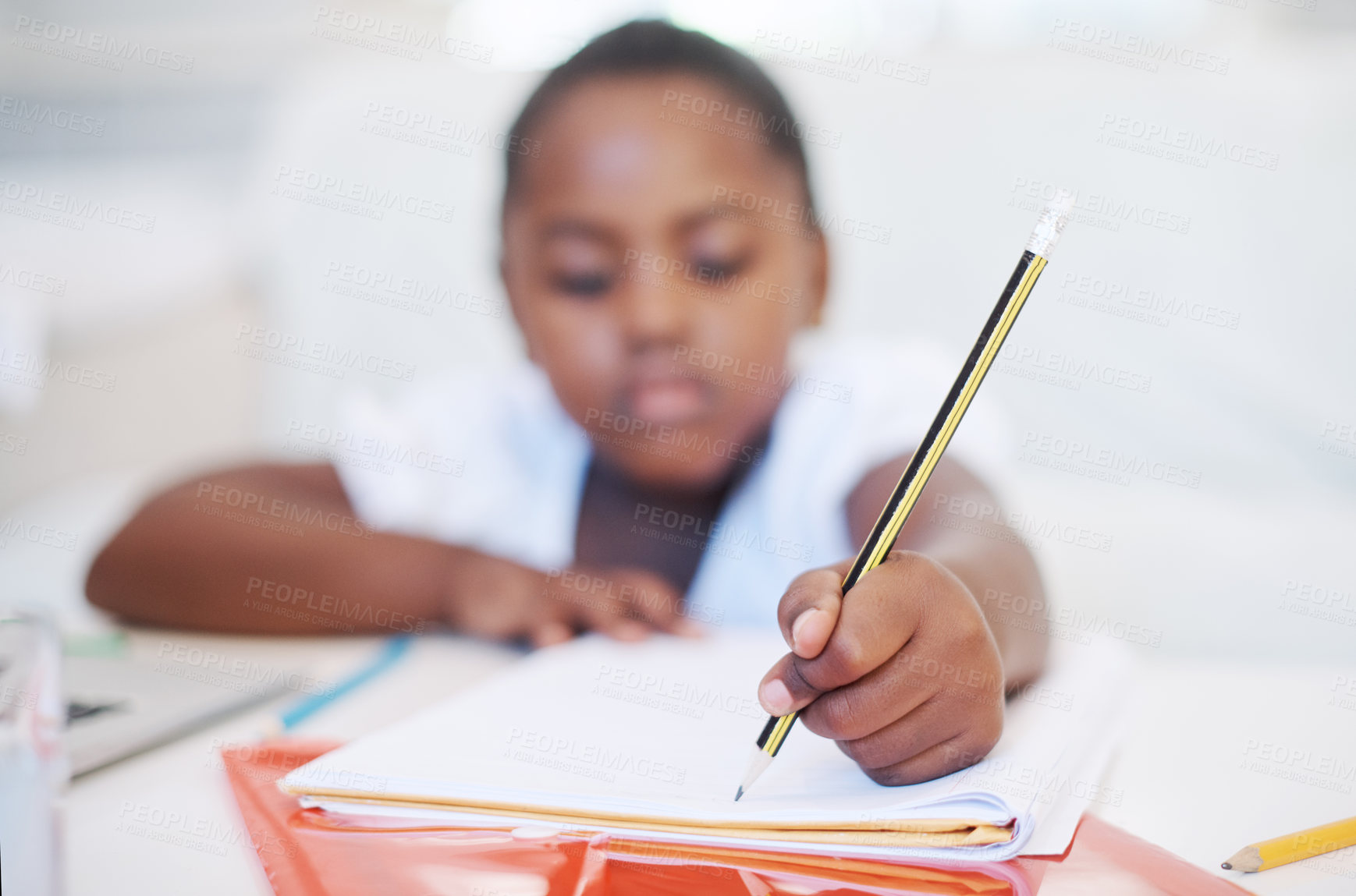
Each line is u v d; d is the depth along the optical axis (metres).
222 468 0.76
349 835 0.29
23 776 0.33
